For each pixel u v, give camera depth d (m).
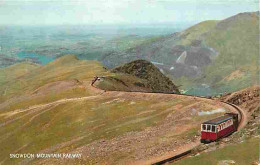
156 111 92.69
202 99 97.19
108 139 76.50
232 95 100.00
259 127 50.16
